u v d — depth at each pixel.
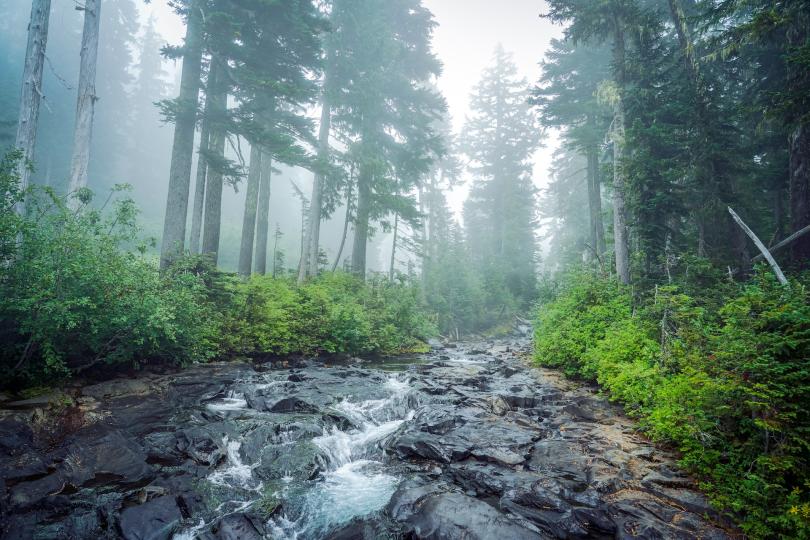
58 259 7.61
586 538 4.78
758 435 5.32
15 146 9.98
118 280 8.16
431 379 12.20
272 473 6.38
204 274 12.49
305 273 21.44
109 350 9.13
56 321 7.44
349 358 15.45
